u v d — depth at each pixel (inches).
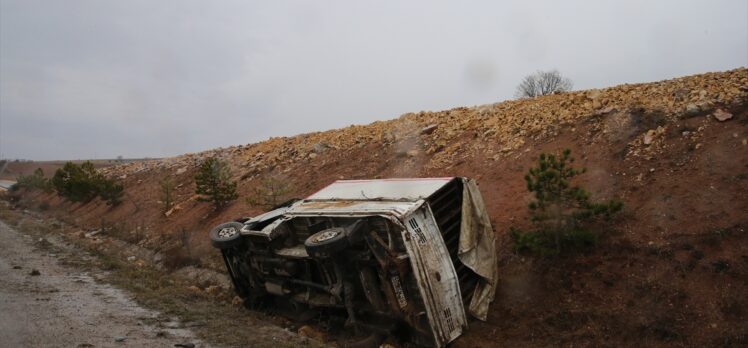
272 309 408.2
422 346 301.9
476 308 319.6
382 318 319.3
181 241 676.7
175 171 1224.8
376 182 365.7
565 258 332.2
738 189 313.0
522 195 422.6
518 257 359.3
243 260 401.1
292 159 872.9
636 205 345.7
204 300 427.2
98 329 317.7
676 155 368.8
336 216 320.2
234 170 976.3
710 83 446.3
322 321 365.4
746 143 342.6
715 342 250.5
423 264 283.6
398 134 736.3
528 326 306.8
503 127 576.1
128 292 435.5
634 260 307.3
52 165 4151.1
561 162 323.6
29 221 1149.7
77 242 776.3
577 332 289.1
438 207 321.7
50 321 331.6
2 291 413.1
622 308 288.0
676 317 269.6
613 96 508.4
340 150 803.4
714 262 282.0
